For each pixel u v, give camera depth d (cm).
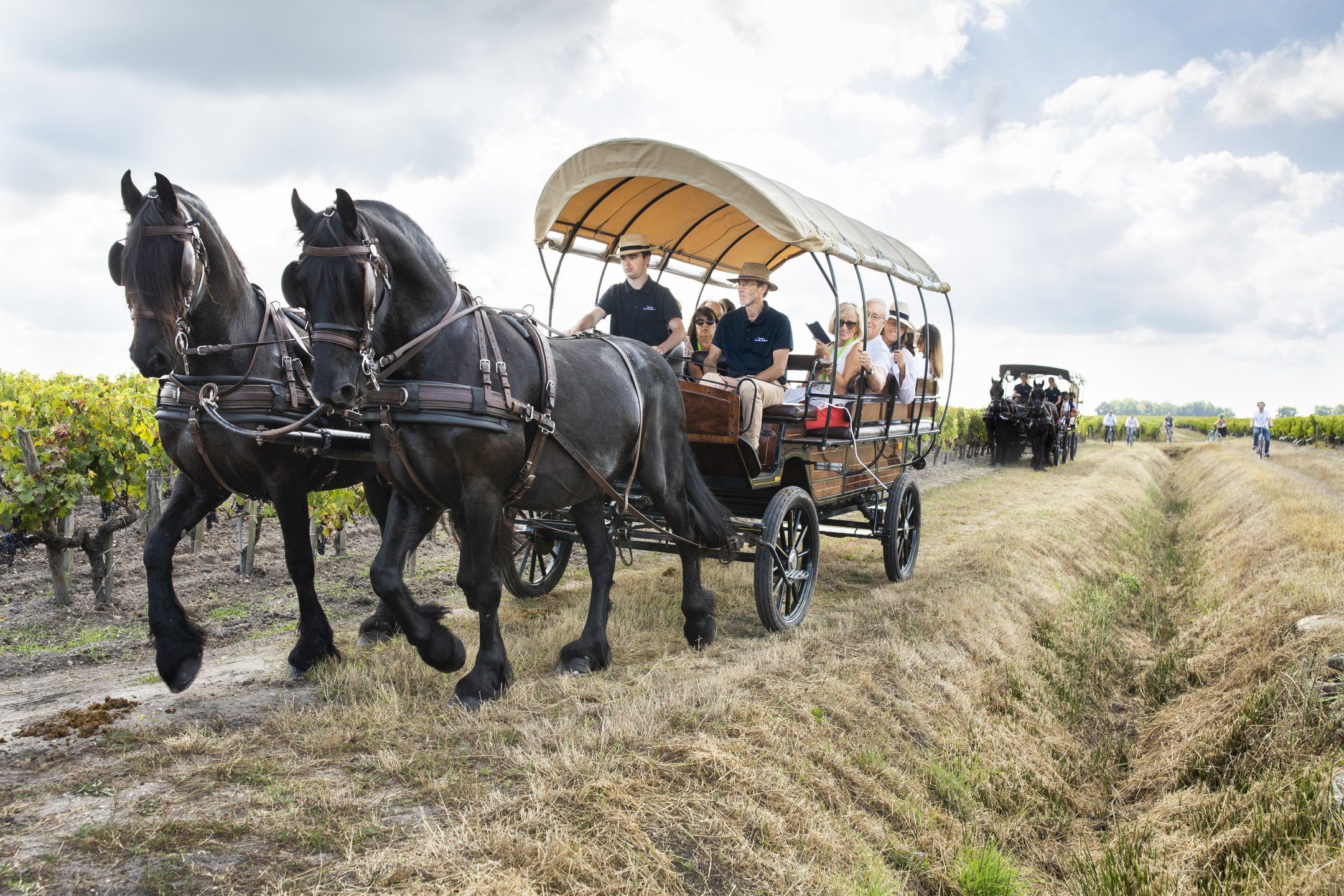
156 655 409
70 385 873
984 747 495
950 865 376
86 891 252
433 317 389
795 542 597
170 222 363
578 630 552
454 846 282
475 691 416
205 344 405
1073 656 709
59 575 657
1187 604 945
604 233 677
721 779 353
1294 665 546
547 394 415
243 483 429
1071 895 393
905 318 880
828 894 310
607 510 579
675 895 285
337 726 383
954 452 2945
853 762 421
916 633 599
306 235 354
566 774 339
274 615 646
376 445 397
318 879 264
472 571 416
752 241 812
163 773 331
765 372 607
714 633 550
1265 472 1816
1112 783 540
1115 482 1919
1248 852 385
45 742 364
